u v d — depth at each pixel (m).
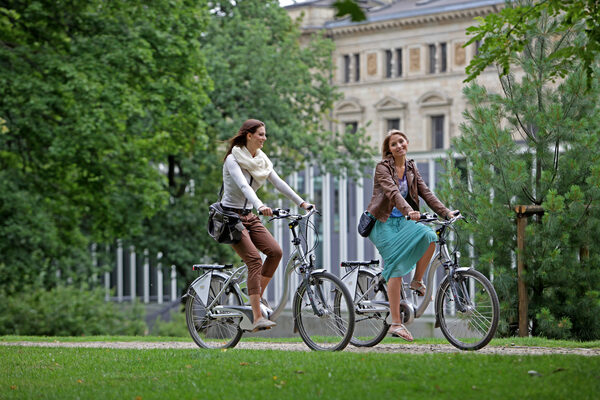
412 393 16.31
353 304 22.67
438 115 175.25
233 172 23.19
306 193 103.31
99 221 78.44
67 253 81.19
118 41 67.19
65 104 64.06
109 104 63.84
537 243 32.69
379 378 17.80
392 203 23.56
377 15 181.50
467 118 35.34
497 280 33.28
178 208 91.31
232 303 24.94
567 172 33.34
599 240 32.47
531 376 17.56
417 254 23.36
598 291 32.50
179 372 20.09
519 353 22.61
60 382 19.86
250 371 19.34
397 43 179.12
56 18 67.94
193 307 25.70
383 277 23.94
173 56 69.81
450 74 172.88
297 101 98.75
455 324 23.50
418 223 23.38
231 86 88.88
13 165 74.81
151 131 73.19
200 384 18.31
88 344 31.30
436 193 35.75
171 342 31.58
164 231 92.00
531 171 34.16
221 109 91.06
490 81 92.56
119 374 20.59
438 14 172.00
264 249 23.92
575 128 33.09
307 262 23.45
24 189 72.94
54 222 76.75
